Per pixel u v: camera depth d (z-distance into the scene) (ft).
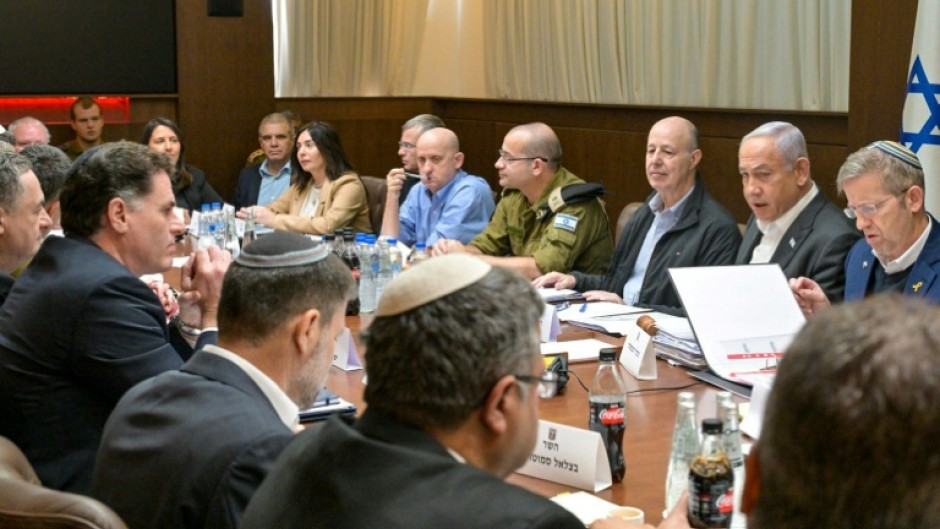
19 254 11.19
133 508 6.55
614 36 27.63
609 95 28.12
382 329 5.06
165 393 6.86
